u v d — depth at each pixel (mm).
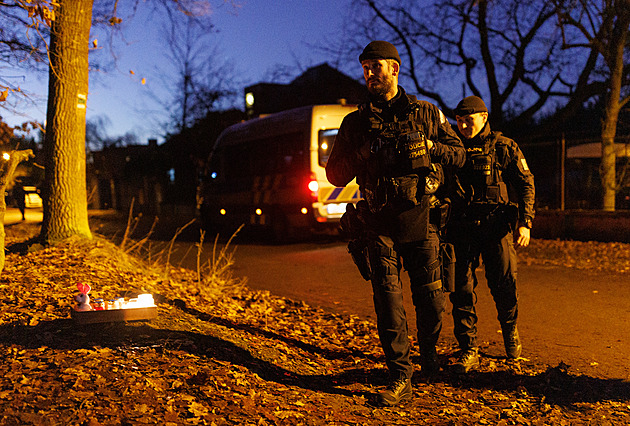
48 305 4969
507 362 4711
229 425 3027
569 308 6707
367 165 3762
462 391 4043
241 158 16984
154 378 3467
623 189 13906
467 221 4480
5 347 3834
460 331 4566
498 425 3430
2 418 2812
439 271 3949
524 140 19812
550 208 14609
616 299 7141
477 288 7984
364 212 3826
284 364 4352
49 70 8359
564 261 10367
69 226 8383
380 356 4934
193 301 6172
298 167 14656
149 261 8805
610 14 13688
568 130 22406
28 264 6891
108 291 5750
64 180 8383
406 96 3682
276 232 15500
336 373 4398
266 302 7223
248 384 3670
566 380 4230
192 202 34688
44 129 7758
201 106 29516
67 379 3305
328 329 5988
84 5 8492
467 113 4406
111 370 3510
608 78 14336
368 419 3430
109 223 25688
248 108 30766
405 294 7766
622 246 11984
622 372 4434
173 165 35031
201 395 3340
